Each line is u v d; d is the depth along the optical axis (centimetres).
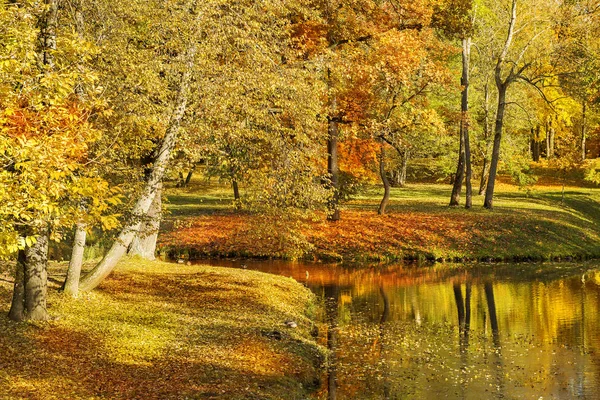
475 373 1372
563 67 3756
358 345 1606
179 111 1554
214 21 1557
